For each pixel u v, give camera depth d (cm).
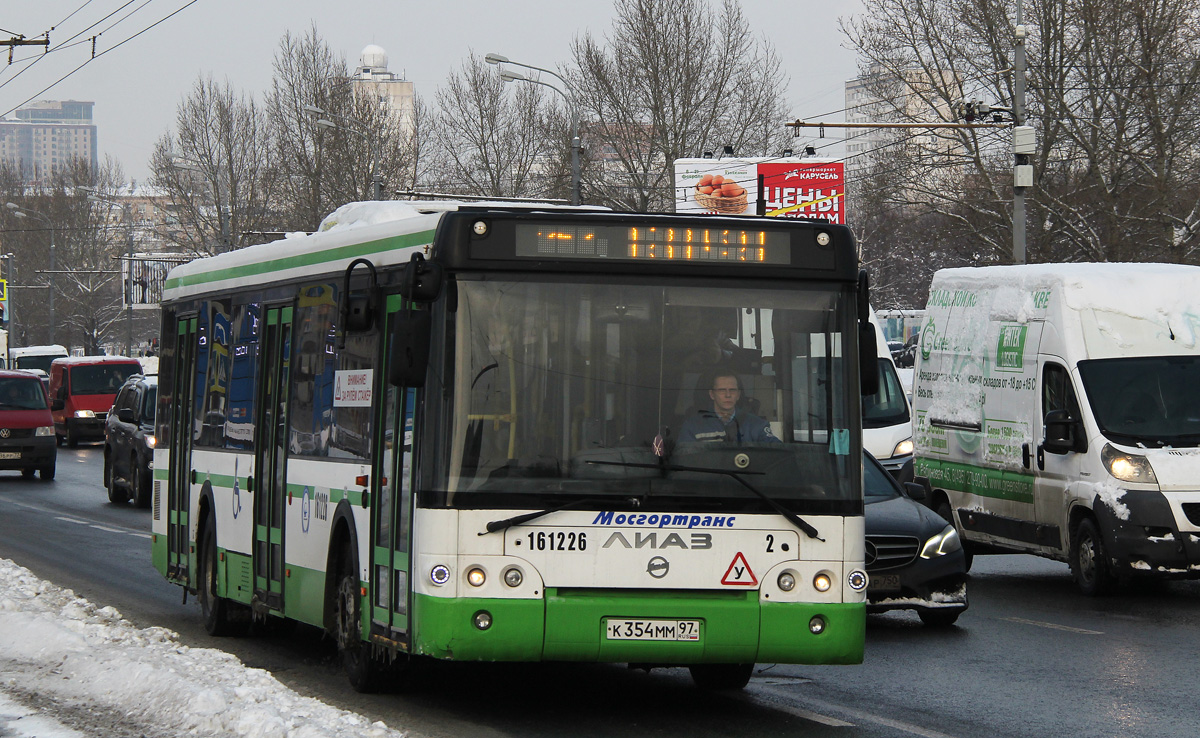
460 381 1329
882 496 2197
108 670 1474
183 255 13725
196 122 13388
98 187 18762
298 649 1916
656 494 1326
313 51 12056
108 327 18662
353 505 1536
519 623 1305
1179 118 7312
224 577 1980
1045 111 7819
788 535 1341
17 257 18450
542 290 1348
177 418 2270
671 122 11138
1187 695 1612
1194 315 2567
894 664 1817
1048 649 1936
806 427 1361
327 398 1642
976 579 2792
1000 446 2764
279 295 1842
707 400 1350
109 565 2911
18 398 5500
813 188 10131
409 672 1546
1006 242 8006
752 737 1369
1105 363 2528
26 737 1238
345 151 11656
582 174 11169
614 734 1371
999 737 1388
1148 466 2416
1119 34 7494
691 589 1325
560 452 1327
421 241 1420
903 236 10112
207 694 1307
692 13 11244
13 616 1809
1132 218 7338
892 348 9250
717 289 1366
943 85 8212
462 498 1314
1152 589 2608
